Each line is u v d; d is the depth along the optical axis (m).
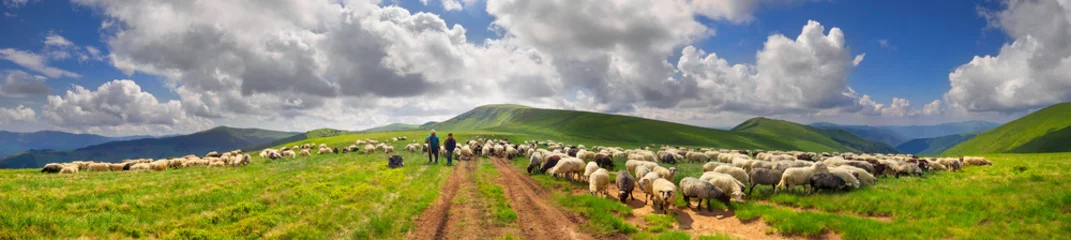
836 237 12.01
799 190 19.20
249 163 37.38
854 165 26.52
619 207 15.70
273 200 15.76
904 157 50.19
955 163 28.83
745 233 13.01
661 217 14.58
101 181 20.33
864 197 16.16
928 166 29.25
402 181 22.23
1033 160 33.53
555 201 17.91
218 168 31.45
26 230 10.67
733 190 16.58
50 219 11.46
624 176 18.25
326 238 11.91
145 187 17.83
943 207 13.62
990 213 12.74
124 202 14.27
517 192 20.33
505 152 48.66
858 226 12.09
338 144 70.75
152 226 11.98
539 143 82.94
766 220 13.74
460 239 12.46
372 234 12.38
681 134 179.12
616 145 105.06
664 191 15.30
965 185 17.55
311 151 56.47
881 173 26.44
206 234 11.48
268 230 12.29
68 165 31.02
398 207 15.63
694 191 16.05
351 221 13.56
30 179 20.88
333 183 20.16
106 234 11.13
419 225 13.83
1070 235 10.57
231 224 12.59
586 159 39.22
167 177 23.00
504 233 13.10
